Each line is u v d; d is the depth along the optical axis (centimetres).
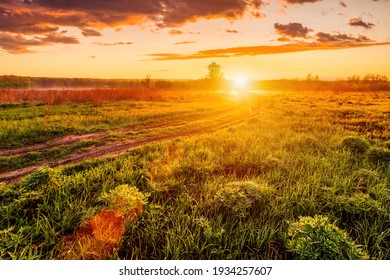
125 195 482
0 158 905
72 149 1064
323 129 1393
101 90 3206
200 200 525
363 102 3238
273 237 414
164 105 2880
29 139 1188
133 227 421
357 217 485
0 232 396
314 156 833
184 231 409
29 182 595
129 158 844
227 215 468
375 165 756
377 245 392
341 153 858
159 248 394
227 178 645
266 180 626
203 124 1750
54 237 412
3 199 549
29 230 427
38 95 2792
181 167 705
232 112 2550
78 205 508
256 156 809
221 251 374
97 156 967
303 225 394
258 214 483
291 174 664
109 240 398
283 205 492
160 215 479
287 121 1658
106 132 1404
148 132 1426
